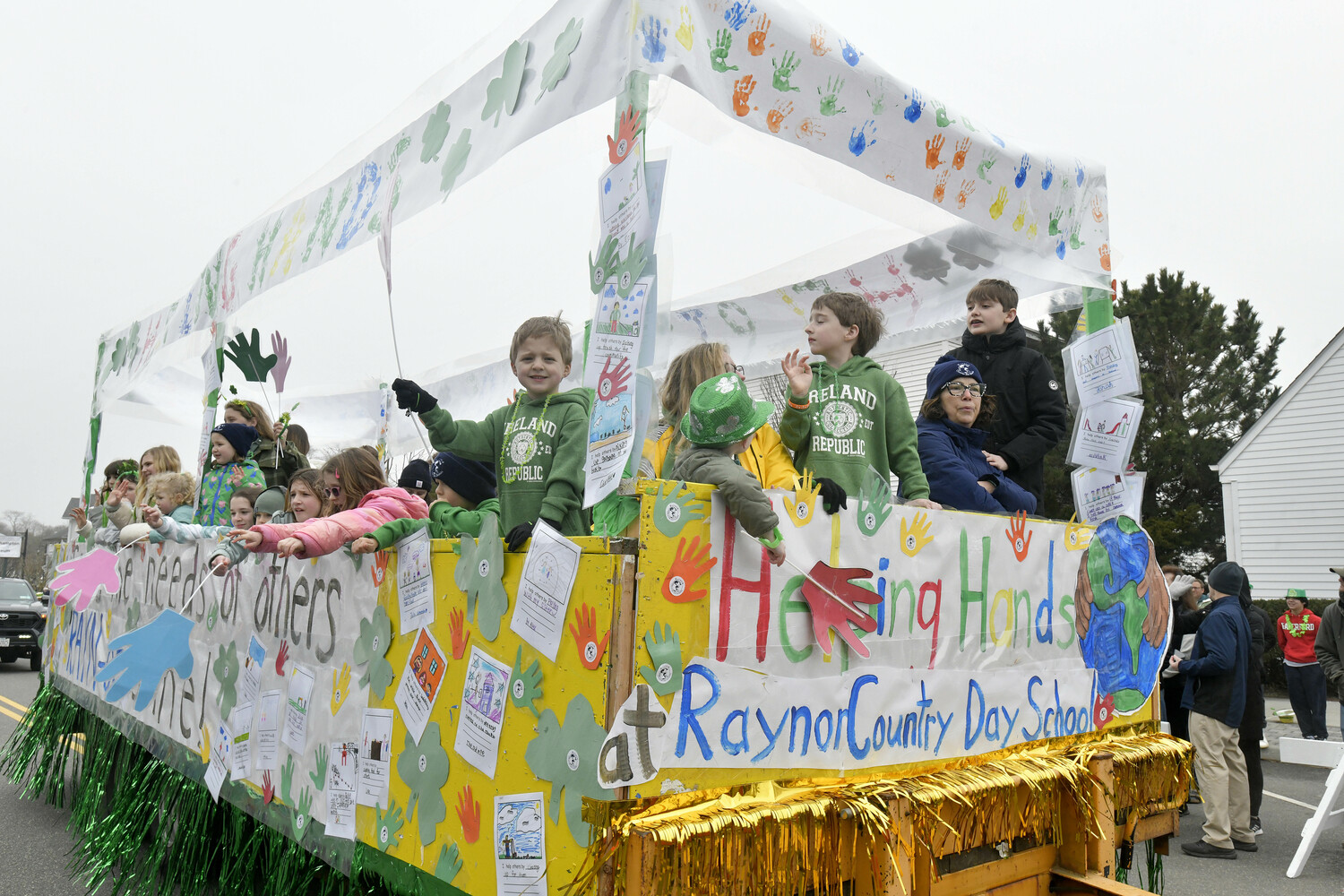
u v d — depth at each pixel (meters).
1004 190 3.15
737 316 5.15
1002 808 2.32
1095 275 3.49
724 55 2.29
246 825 3.33
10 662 15.11
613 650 1.67
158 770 4.10
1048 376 3.87
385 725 2.33
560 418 2.59
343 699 2.56
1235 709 5.58
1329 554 16.16
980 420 3.69
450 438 2.86
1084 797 2.51
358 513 2.80
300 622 2.88
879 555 2.17
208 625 3.63
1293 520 16.59
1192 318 27.27
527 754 1.83
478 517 2.60
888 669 2.16
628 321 1.91
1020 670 2.56
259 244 4.20
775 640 1.91
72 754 5.79
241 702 3.23
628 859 1.62
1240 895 4.73
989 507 3.12
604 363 1.97
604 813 1.63
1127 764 2.69
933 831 2.07
